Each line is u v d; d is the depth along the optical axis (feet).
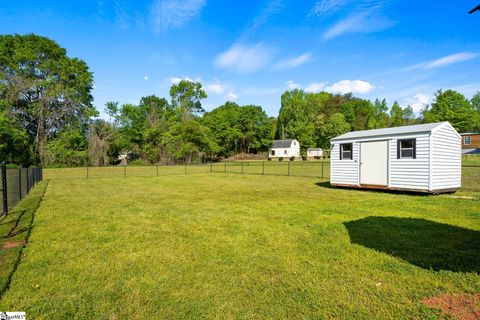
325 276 10.65
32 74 109.40
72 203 27.81
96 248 14.03
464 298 8.93
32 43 108.58
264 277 10.62
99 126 128.47
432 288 9.62
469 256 12.33
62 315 8.14
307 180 52.16
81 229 17.63
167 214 22.08
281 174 67.97
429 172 29.40
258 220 19.71
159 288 9.78
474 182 42.32
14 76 100.68
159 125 146.00
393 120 212.84
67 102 112.68
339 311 8.30
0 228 17.80
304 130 196.85
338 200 28.14
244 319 7.95
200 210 23.65
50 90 107.45
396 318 7.91
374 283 10.06
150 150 141.59
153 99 177.37
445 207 23.09
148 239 15.49
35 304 8.74
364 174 35.94
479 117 159.84
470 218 19.26
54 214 22.27
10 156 98.99
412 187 30.89
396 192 33.65
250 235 16.07
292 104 206.80
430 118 163.43
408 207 23.48
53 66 110.63
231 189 39.24
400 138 31.94
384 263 11.75
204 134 140.46
